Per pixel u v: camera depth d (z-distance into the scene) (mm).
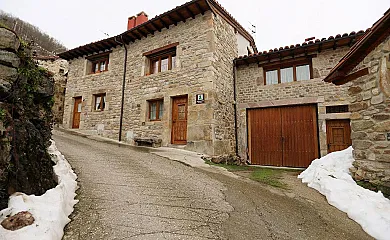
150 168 4168
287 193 3371
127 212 2326
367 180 3191
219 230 2082
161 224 2115
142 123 7648
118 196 2738
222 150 6598
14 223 1616
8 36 1973
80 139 7246
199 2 6508
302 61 7262
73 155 4652
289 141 7117
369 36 2971
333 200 2967
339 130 6461
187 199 2807
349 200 2840
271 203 2902
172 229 2035
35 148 2234
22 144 2037
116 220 2143
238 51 8727
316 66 6891
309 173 4293
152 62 8258
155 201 2670
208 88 6375
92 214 2236
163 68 7871
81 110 9570
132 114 8008
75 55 10203
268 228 2207
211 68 6449
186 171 4203
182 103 7070
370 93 3254
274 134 7379
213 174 4211
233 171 4840
